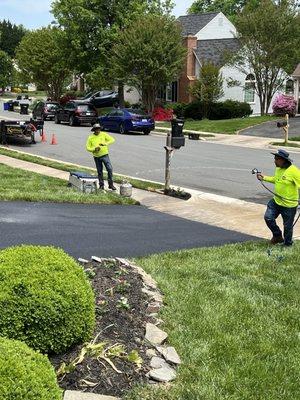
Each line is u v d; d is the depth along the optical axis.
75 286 4.02
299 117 37.31
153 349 4.54
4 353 2.85
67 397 3.69
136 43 38.19
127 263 6.86
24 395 2.68
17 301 3.79
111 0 41.84
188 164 19.28
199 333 4.97
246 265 7.35
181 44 40.38
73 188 13.48
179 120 13.35
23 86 87.12
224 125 33.94
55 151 22.48
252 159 20.92
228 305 5.70
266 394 3.99
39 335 3.83
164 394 3.90
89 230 9.38
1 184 13.38
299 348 4.82
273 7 37.50
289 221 8.59
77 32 42.59
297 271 7.16
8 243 8.23
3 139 23.98
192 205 12.34
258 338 4.96
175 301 5.68
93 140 13.63
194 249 8.23
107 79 43.22
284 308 5.75
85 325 4.14
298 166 19.23
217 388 4.04
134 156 21.27
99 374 4.02
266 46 37.69
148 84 39.53
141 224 10.16
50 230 9.22
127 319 4.99
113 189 13.88
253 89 42.38
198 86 39.78
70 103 36.88
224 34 49.56
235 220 10.88
